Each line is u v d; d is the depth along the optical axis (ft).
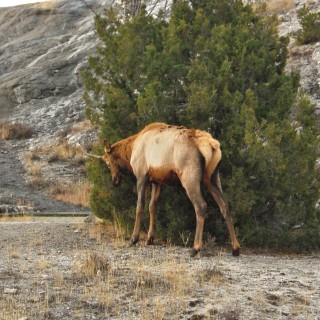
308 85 209.67
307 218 101.81
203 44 106.22
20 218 165.17
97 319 57.93
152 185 97.25
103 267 73.67
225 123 100.27
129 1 137.18
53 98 330.95
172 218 98.68
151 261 81.35
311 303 64.49
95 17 118.73
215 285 69.21
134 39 108.37
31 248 94.12
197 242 87.71
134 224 104.27
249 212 97.09
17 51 405.39
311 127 109.19
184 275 72.38
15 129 286.46
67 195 212.64
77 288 66.54
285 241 98.84
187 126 102.27
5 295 63.46
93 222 120.88
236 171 96.58
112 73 112.16
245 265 82.33
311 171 104.47
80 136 265.34
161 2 303.48
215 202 98.84
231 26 110.93
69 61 357.20
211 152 88.69
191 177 88.22
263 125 97.66
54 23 433.07
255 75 105.91
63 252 90.48
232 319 58.03
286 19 271.90
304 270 80.84
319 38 240.12
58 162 246.88
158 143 92.43
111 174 106.32
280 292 67.67
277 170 96.94
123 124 107.65
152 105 101.60
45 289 65.72
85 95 112.88
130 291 65.31
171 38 106.73
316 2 279.28
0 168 244.01
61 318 57.93
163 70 103.65
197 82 101.55
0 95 341.21
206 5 116.78
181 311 59.93
